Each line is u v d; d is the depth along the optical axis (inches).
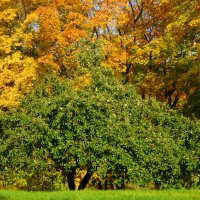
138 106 793.6
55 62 1013.8
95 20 1043.3
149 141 735.1
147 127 770.8
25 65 954.7
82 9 1063.0
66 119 719.1
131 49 1134.4
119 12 1096.8
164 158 730.2
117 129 719.1
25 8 1093.1
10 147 759.1
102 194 597.6
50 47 1022.4
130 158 714.8
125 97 816.3
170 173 745.0
